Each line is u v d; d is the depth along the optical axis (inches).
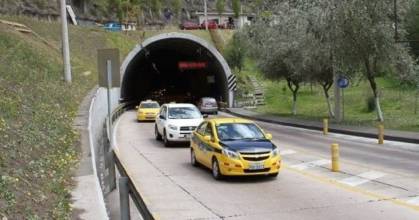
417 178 556.1
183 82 3481.8
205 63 2763.3
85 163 554.3
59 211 341.7
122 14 3715.6
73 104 1104.2
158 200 482.9
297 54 1531.7
